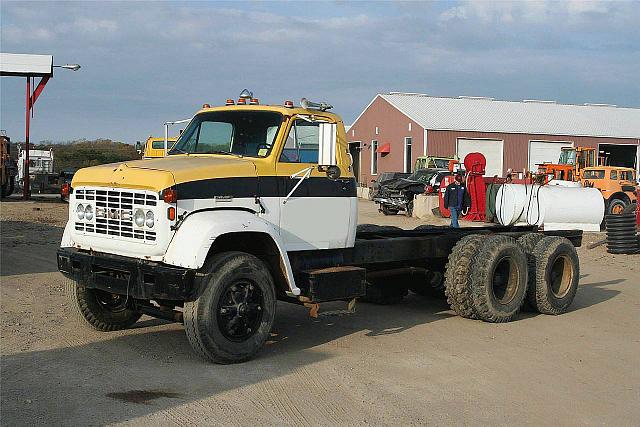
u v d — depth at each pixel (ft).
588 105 185.26
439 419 19.19
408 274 34.81
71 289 26.86
